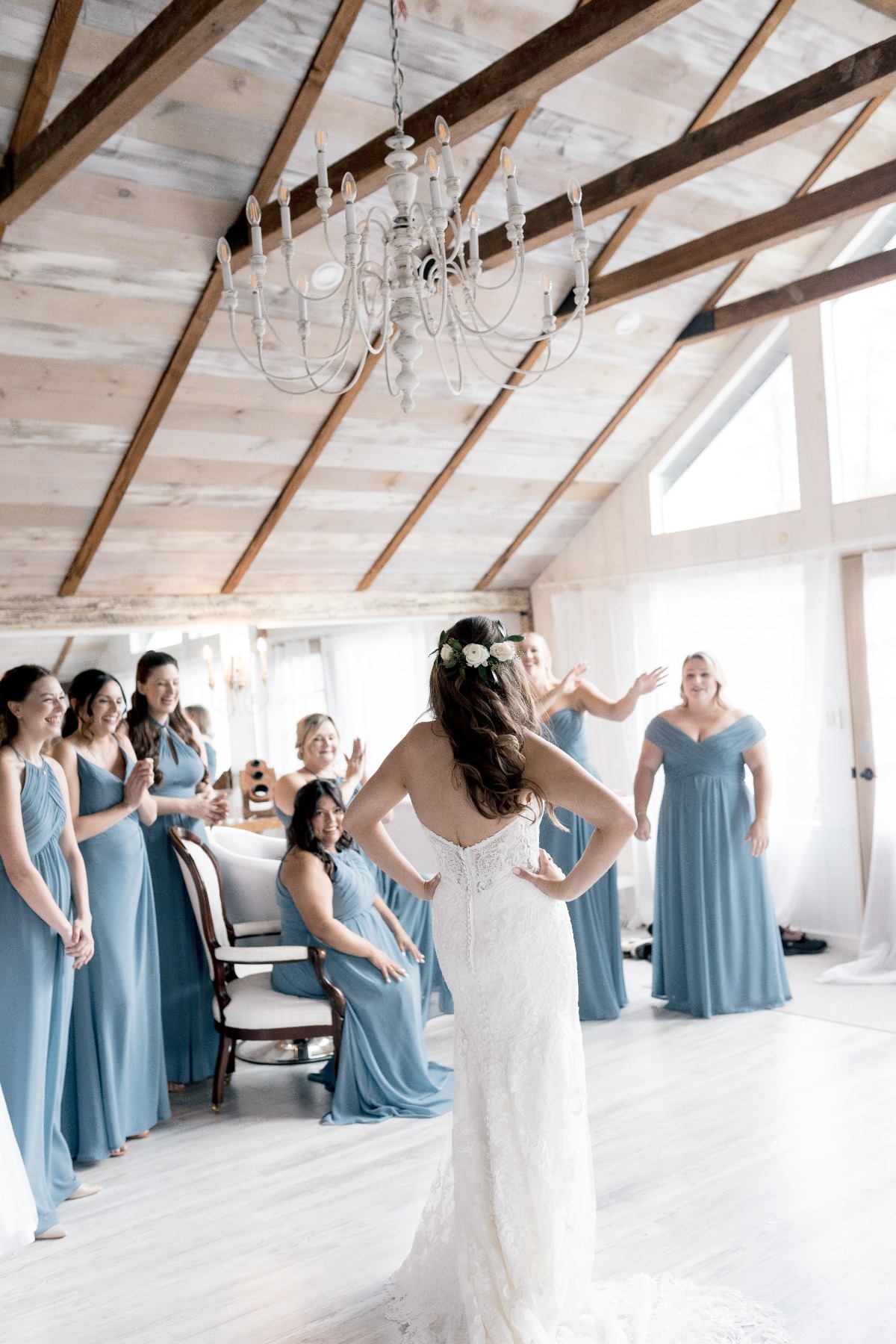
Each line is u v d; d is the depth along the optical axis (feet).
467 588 23.44
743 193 17.08
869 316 18.75
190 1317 8.64
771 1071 13.23
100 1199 10.96
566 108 14.47
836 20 15.31
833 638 19.11
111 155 12.31
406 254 9.29
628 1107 12.37
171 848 13.98
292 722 24.52
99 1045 11.92
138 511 17.04
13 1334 8.57
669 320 18.74
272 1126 12.62
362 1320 8.41
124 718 14.11
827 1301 8.17
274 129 13.07
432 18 12.82
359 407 17.16
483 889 7.86
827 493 19.17
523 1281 7.55
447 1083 13.39
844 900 19.17
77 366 14.38
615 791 22.04
